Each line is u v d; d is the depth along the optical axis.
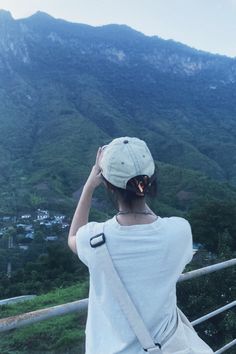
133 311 1.88
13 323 2.26
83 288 17.52
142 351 1.88
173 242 1.94
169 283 1.94
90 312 2.00
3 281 30.84
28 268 33.81
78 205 2.20
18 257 47.69
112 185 1.99
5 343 10.62
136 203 1.99
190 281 10.69
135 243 1.92
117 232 1.94
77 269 31.95
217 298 10.63
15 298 23.23
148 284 1.91
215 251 24.16
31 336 10.64
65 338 10.30
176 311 2.02
